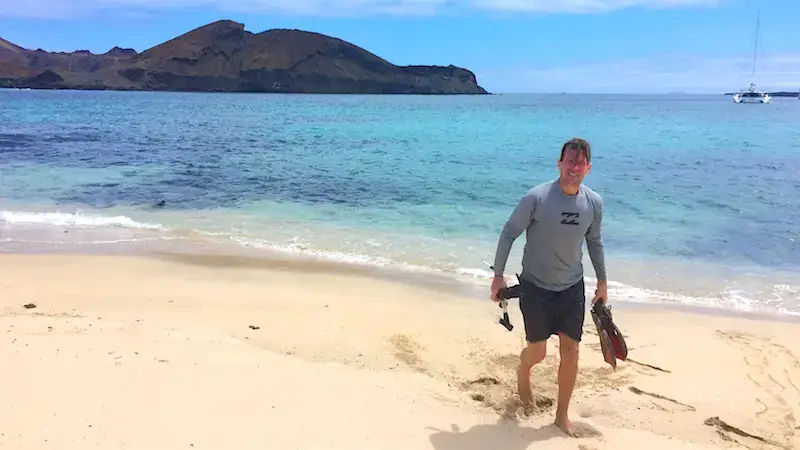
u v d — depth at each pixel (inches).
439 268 332.8
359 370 185.0
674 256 362.6
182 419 132.1
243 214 478.9
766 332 242.2
